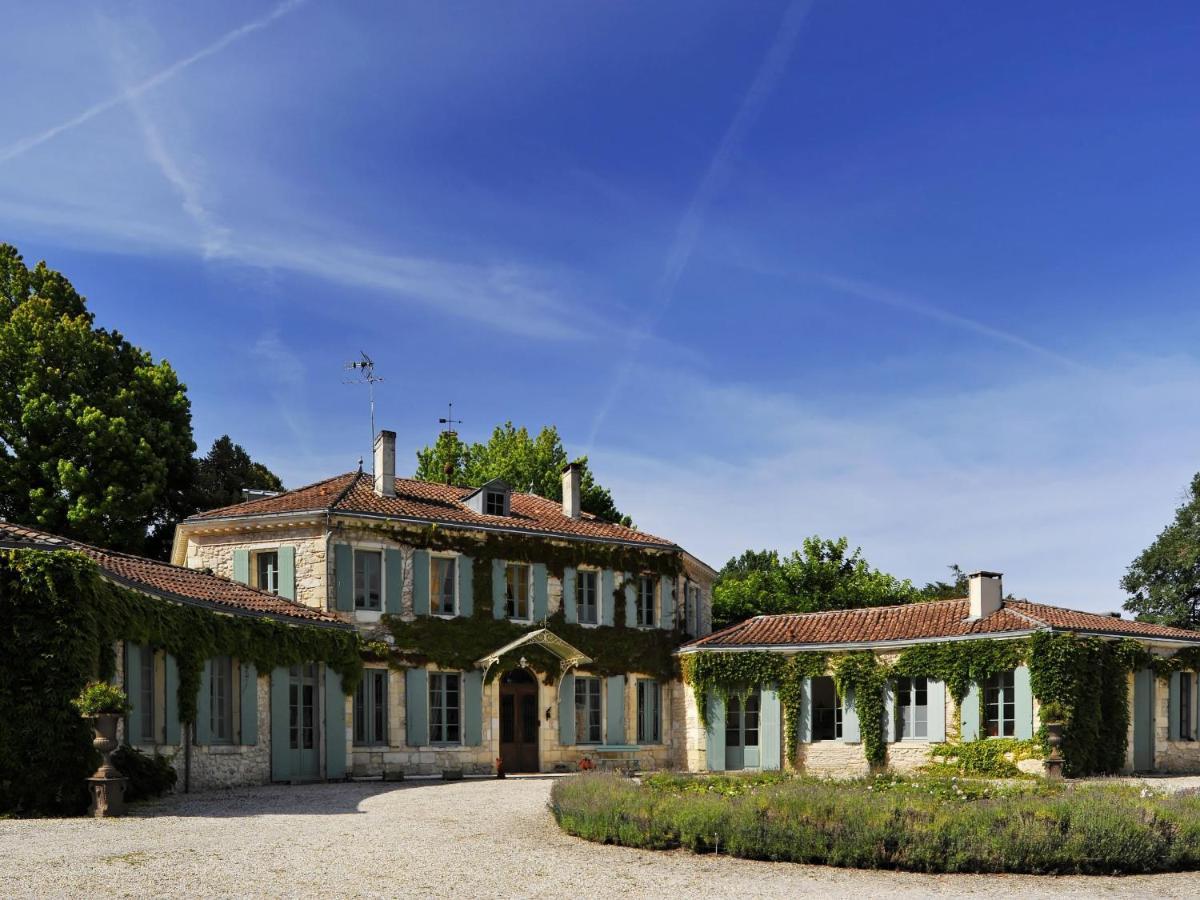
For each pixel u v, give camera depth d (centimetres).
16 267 3531
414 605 2881
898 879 1254
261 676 2366
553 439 4828
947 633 2806
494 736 2942
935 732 2789
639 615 3281
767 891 1180
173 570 2373
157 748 1995
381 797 2028
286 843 1395
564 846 1434
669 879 1236
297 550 2794
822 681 3086
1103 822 1315
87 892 1069
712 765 3066
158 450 3462
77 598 1681
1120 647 2755
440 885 1174
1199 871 1320
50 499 3197
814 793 1450
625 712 3184
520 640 2931
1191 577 4484
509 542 3061
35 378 3241
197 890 1100
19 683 1645
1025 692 2677
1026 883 1240
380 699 2797
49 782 1636
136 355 3606
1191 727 2939
